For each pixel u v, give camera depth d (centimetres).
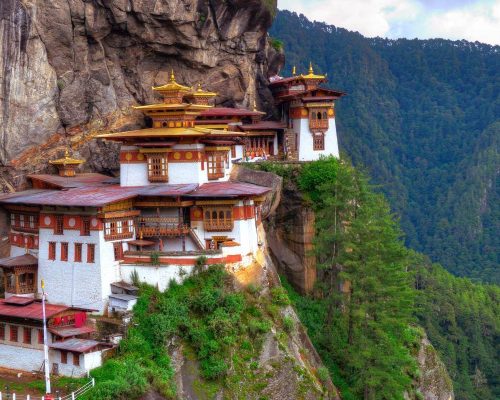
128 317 6662
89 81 8281
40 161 7994
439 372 9581
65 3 7806
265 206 8225
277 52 11075
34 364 6444
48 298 7112
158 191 7306
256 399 6712
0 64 7419
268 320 7131
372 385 7700
